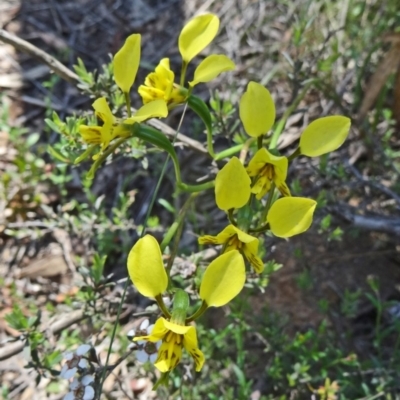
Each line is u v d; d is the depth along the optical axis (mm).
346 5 280
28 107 290
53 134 282
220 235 122
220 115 193
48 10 323
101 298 182
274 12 302
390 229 207
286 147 247
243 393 181
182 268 169
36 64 302
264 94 128
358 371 189
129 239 241
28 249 255
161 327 112
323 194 193
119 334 209
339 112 256
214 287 114
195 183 253
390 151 230
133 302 230
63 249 250
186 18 312
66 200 267
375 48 247
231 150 158
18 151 262
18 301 234
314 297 222
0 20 318
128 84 132
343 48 274
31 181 262
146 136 132
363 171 245
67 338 199
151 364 200
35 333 164
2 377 218
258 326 213
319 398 196
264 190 126
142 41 308
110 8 324
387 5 270
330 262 231
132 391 207
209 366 204
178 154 258
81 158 130
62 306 189
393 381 183
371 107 264
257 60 287
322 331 193
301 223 119
